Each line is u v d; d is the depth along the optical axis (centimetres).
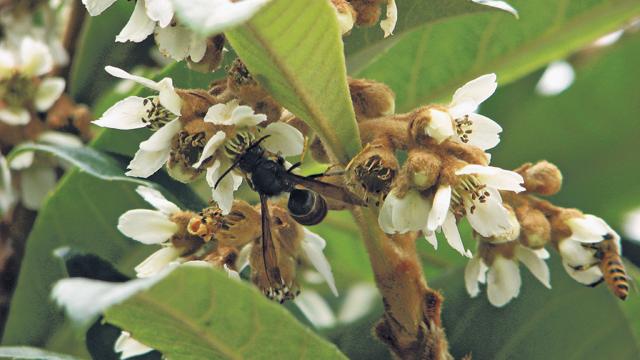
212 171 35
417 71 40
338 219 44
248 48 33
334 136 34
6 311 42
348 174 34
